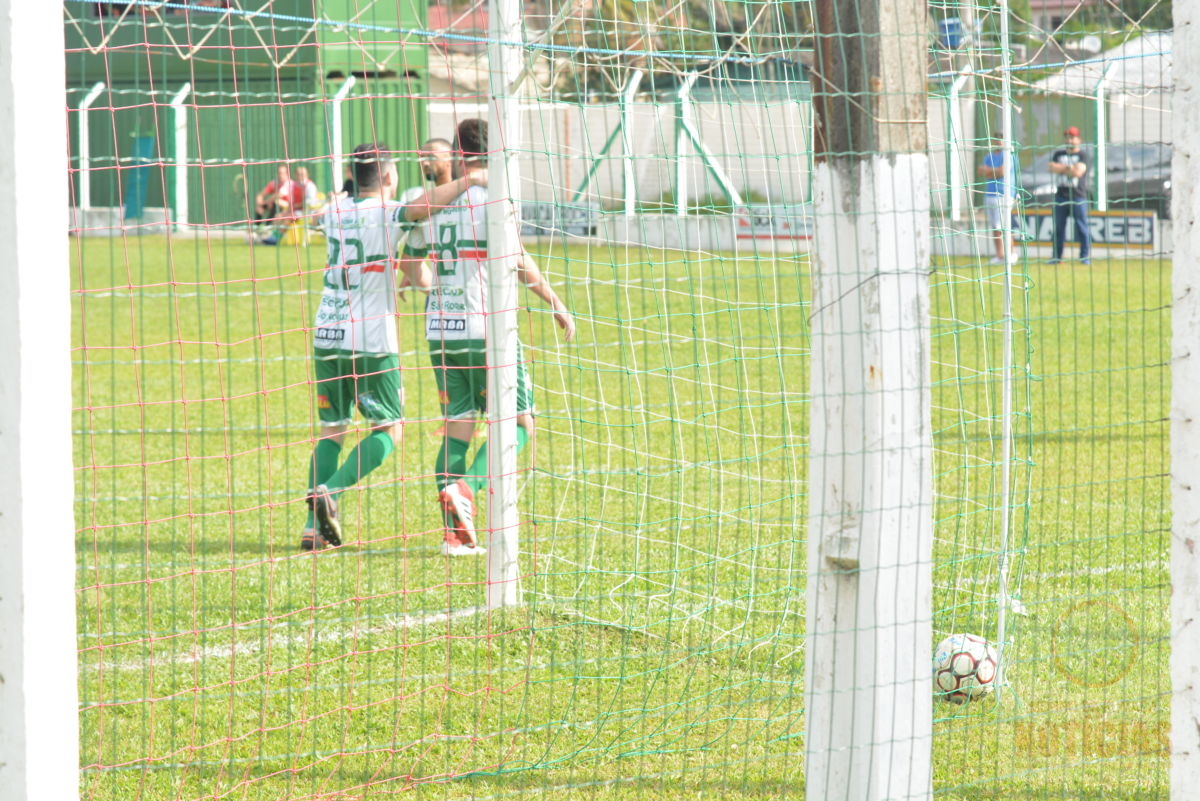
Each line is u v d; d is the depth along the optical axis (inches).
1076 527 863.1
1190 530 382.9
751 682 609.0
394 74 2329.0
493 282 722.2
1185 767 391.5
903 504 366.0
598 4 746.2
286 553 839.1
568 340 833.5
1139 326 1786.4
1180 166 373.4
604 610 711.1
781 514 928.9
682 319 1977.1
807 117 638.5
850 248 356.8
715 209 743.7
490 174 726.5
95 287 2509.8
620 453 1133.1
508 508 726.5
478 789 495.2
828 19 352.5
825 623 374.0
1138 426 1219.2
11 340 309.0
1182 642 387.9
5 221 306.0
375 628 686.5
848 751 373.7
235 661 631.8
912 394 363.9
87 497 980.6
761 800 485.1
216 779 503.5
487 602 697.6
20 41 302.2
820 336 365.7
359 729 553.3
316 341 853.8
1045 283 2129.7
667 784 499.2
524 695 591.5
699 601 728.3
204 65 2669.8
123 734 543.8
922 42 355.3
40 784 321.1
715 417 1304.1
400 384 856.3
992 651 581.3
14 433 311.3
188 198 3181.6
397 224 837.2
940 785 494.6
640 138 2402.8
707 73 693.9
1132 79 1323.8
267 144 2684.5
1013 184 648.4
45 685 320.2
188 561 813.2
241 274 2736.2
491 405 727.1
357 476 834.8
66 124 315.6
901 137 355.3
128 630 678.5
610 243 781.3
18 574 314.2
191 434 1252.5
